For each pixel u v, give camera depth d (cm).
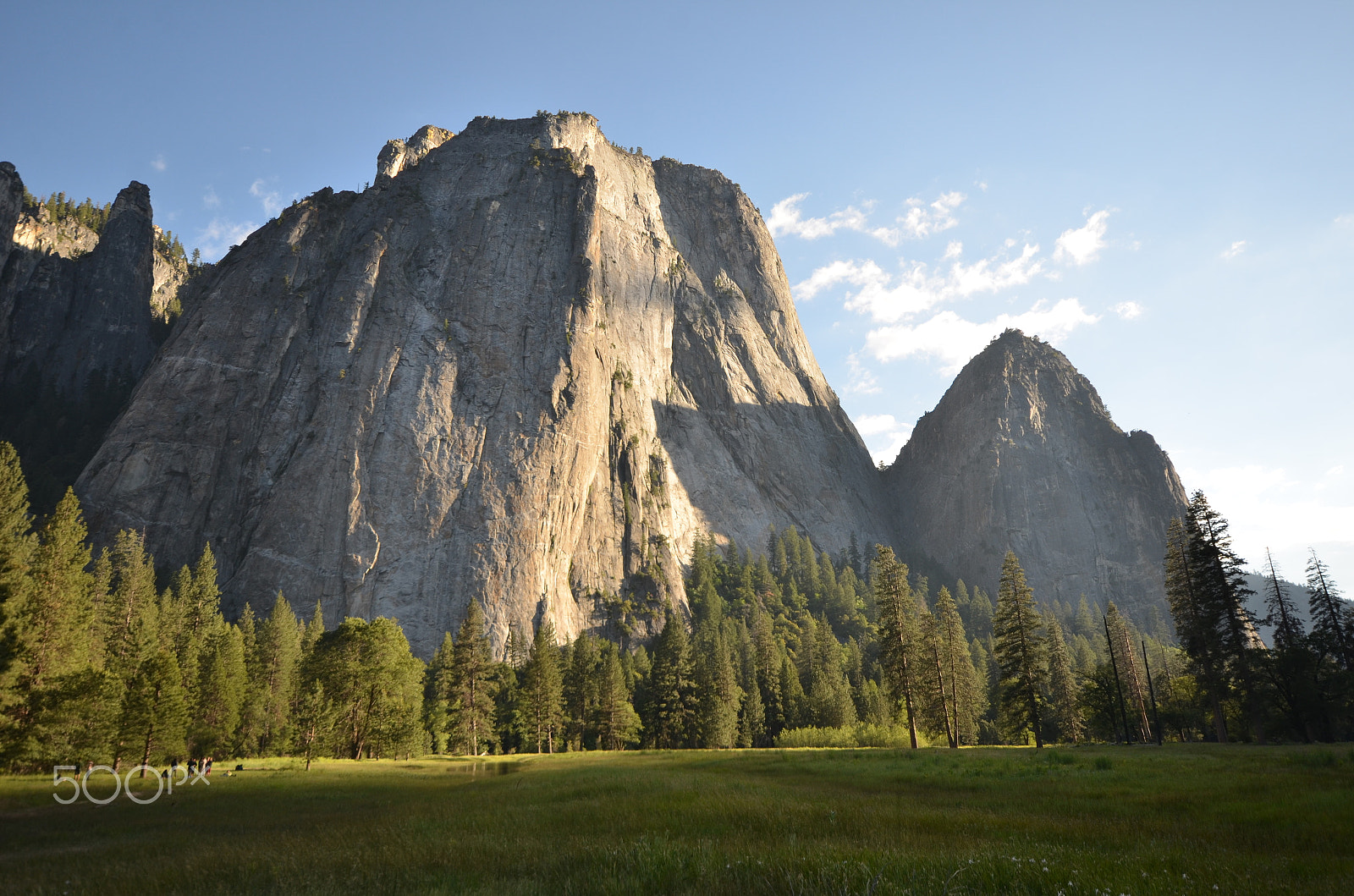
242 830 1931
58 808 2594
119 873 1290
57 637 5069
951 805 1805
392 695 6575
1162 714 7094
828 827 1421
